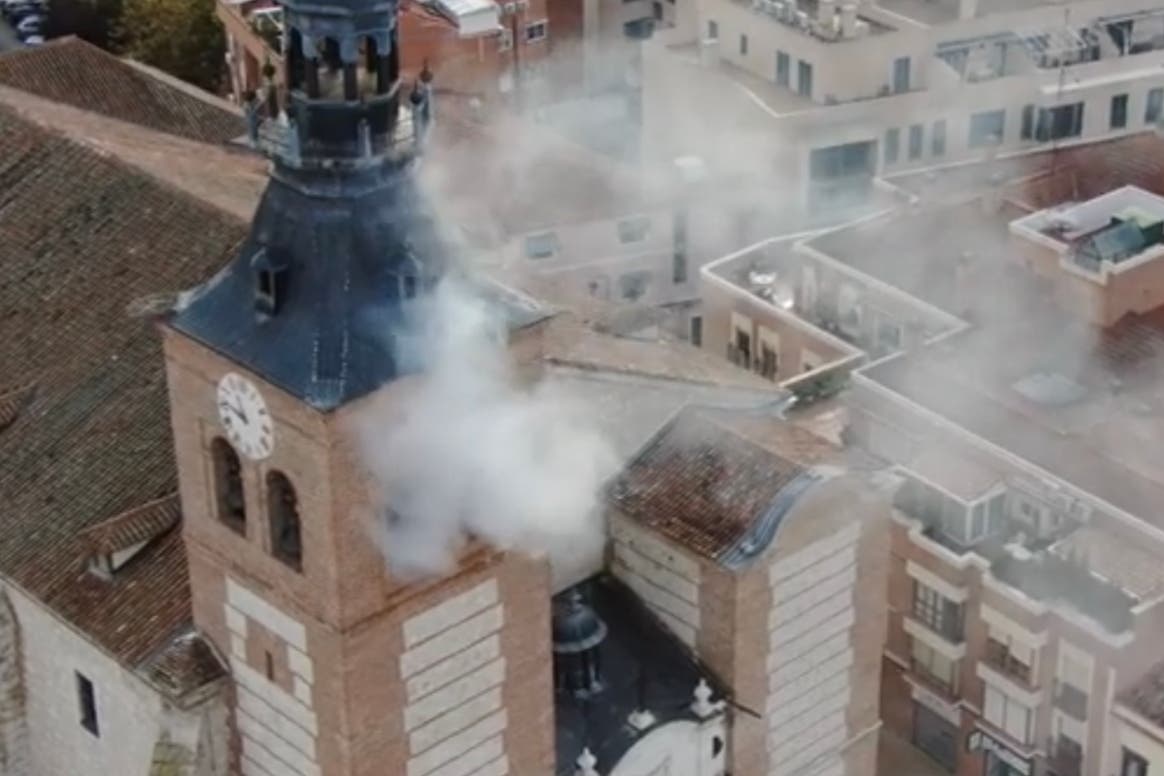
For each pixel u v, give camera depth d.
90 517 65.62
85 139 77.69
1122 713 78.38
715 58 123.38
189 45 142.88
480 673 60.06
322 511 54.88
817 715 70.94
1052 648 80.75
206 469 58.38
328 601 55.97
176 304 57.84
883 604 71.12
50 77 98.19
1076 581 79.94
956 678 84.88
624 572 69.44
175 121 96.62
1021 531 83.25
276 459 55.72
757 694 68.25
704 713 67.12
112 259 72.56
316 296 54.69
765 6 120.12
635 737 65.88
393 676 57.88
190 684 60.47
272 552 57.34
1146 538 79.50
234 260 57.72
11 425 69.81
